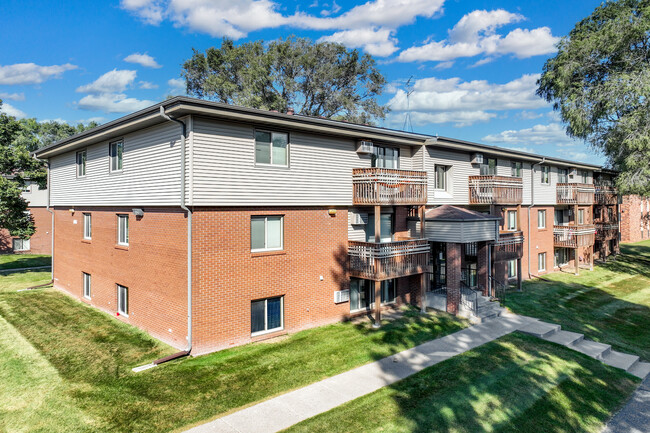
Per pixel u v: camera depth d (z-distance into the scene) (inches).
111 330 554.9
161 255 509.4
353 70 1705.2
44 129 2075.5
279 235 544.4
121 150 603.2
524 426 353.1
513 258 823.1
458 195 802.8
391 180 617.6
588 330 628.4
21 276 951.6
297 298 560.1
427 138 699.4
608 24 1011.3
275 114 495.8
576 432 356.2
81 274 737.0
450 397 386.9
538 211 1064.2
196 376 413.7
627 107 996.6
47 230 1338.6
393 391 393.4
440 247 761.0
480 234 688.4
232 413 348.2
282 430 323.9
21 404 361.1
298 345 508.1
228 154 482.9
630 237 1739.7
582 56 1069.1
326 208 596.4
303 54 1636.3
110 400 366.0
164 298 505.4
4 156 887.7
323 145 587.5
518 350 520.4
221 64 1642.5
